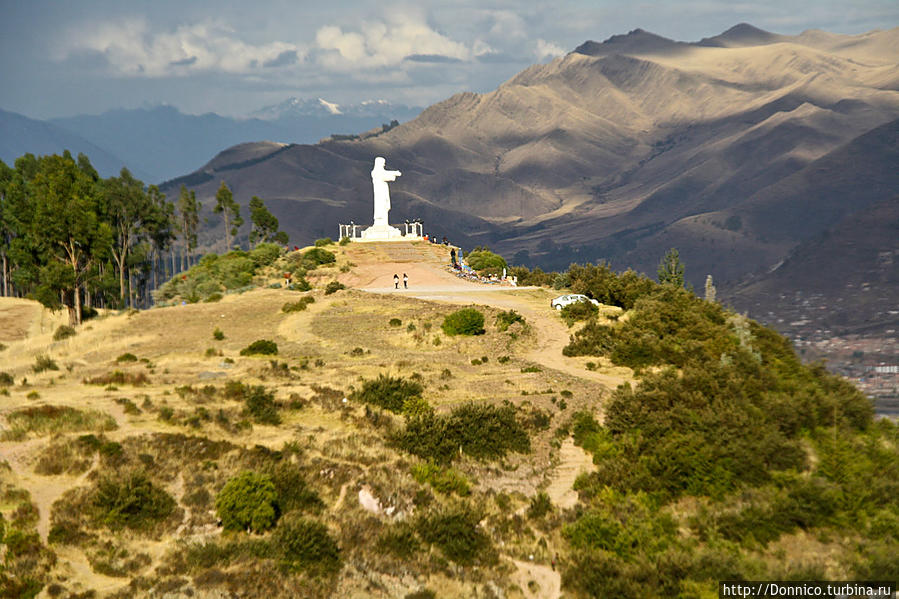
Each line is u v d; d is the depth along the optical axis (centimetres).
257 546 4778
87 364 9275
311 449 6094
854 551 5241
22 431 5703
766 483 5912
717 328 9269
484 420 6706
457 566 5097
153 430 5981
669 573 4934
